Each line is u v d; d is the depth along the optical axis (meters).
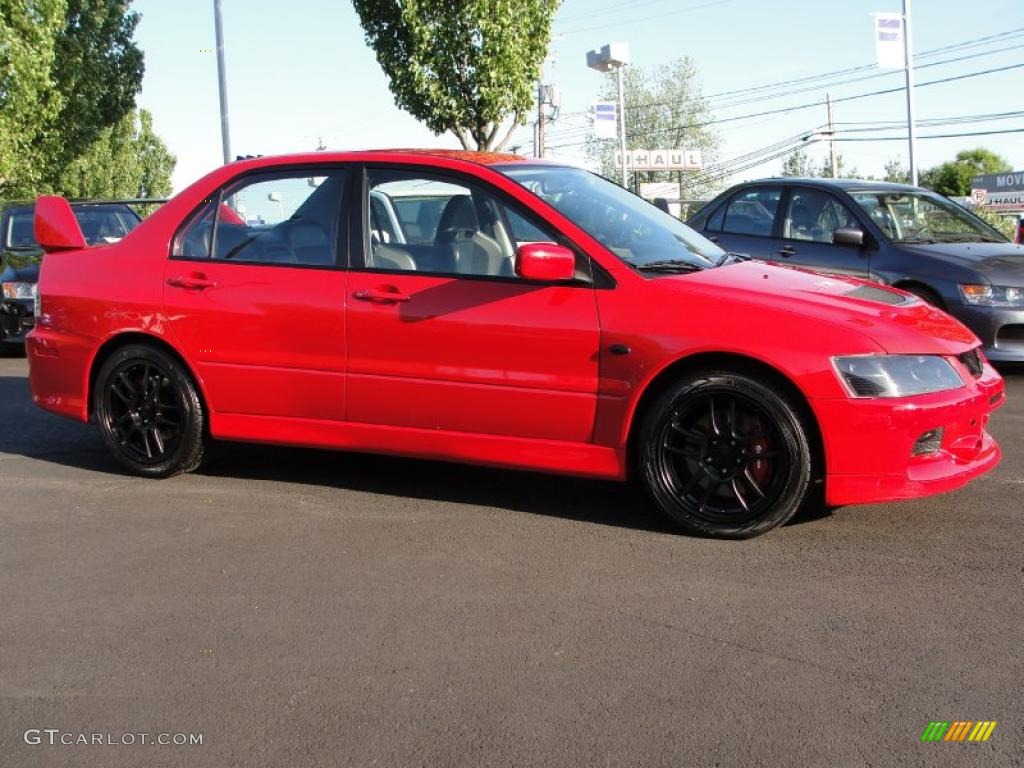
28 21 21.39
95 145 30.95
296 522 4.82
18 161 25.02
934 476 4.24
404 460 5.89
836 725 2.93
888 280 8.18
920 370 4.22
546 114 24.81
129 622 3.75
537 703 3.10
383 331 4.85
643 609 3.75
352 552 4.40
